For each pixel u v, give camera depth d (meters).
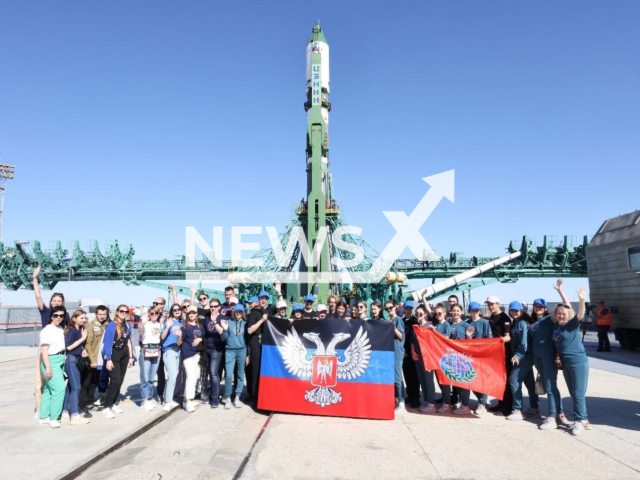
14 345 24.00
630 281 19.47
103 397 9.91
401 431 7.80
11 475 5.66
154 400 10.43
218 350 9.89
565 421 8.19
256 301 10.38
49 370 7.81
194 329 9.60
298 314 10.70
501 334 9.05
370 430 7.87
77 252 52.78
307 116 49.88
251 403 10.30
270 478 5.69
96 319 9.60
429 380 9.32
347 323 9.20
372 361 8.92
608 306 20.98
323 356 9.07
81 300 33.81
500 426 8.15
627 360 16.73
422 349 9.20
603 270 21.47
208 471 5.92
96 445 6.89
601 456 6.49
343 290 40.44
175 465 6.16
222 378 12.42
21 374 14.49
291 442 7.15
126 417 8.73
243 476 5.75
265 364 9.27
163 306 10.17
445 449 6.82
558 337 7.86
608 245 21.02
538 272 47.69
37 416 8.51
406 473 5.85
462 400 9.20
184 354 9.57
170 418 8.94
